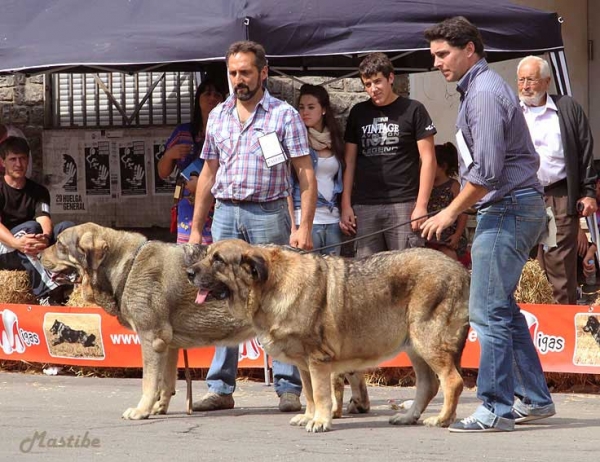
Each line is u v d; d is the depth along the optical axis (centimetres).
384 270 938
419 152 1243
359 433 924
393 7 1223
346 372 1003
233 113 1046
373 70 1226
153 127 1773
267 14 1187
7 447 862
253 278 918
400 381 1243
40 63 1223
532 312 1186
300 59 1603
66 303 1387
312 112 1248
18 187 1462
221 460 805
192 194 1321
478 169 871
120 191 1783
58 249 1023
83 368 1339
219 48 1180
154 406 1037
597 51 1847
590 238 1434
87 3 1270
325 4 1213
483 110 872
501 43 1255
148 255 1007
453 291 929
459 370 950
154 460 807
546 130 1263
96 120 1805
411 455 824
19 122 1805
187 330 1012
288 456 821
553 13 1284
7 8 1293
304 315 919
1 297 1369
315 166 1246
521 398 967
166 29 1202
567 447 856
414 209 1228
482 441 881
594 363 1166
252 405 1111
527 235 900
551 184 1270
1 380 1299
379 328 939
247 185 1030
